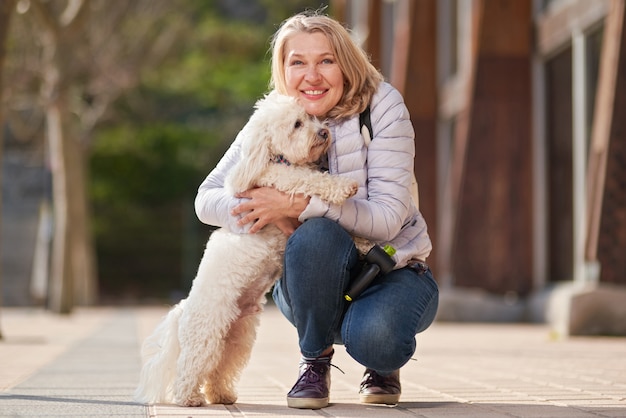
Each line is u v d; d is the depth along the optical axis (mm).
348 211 4293
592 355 8000
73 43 20453
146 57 26469
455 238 14789
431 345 9406
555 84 14203
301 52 4582
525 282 14695
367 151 4512
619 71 10438
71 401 4719
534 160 14703
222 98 36719
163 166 37375
